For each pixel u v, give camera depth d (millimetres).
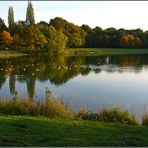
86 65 64688
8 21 110125
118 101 27391
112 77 44844
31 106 16484
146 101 27375
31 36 100750
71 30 131625
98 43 138250
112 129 13328
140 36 141625
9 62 69312
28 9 111625
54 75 47625
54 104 16531
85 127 13445
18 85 37406
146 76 45531
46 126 13273
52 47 100188
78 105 25422
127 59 81812
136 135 12414
